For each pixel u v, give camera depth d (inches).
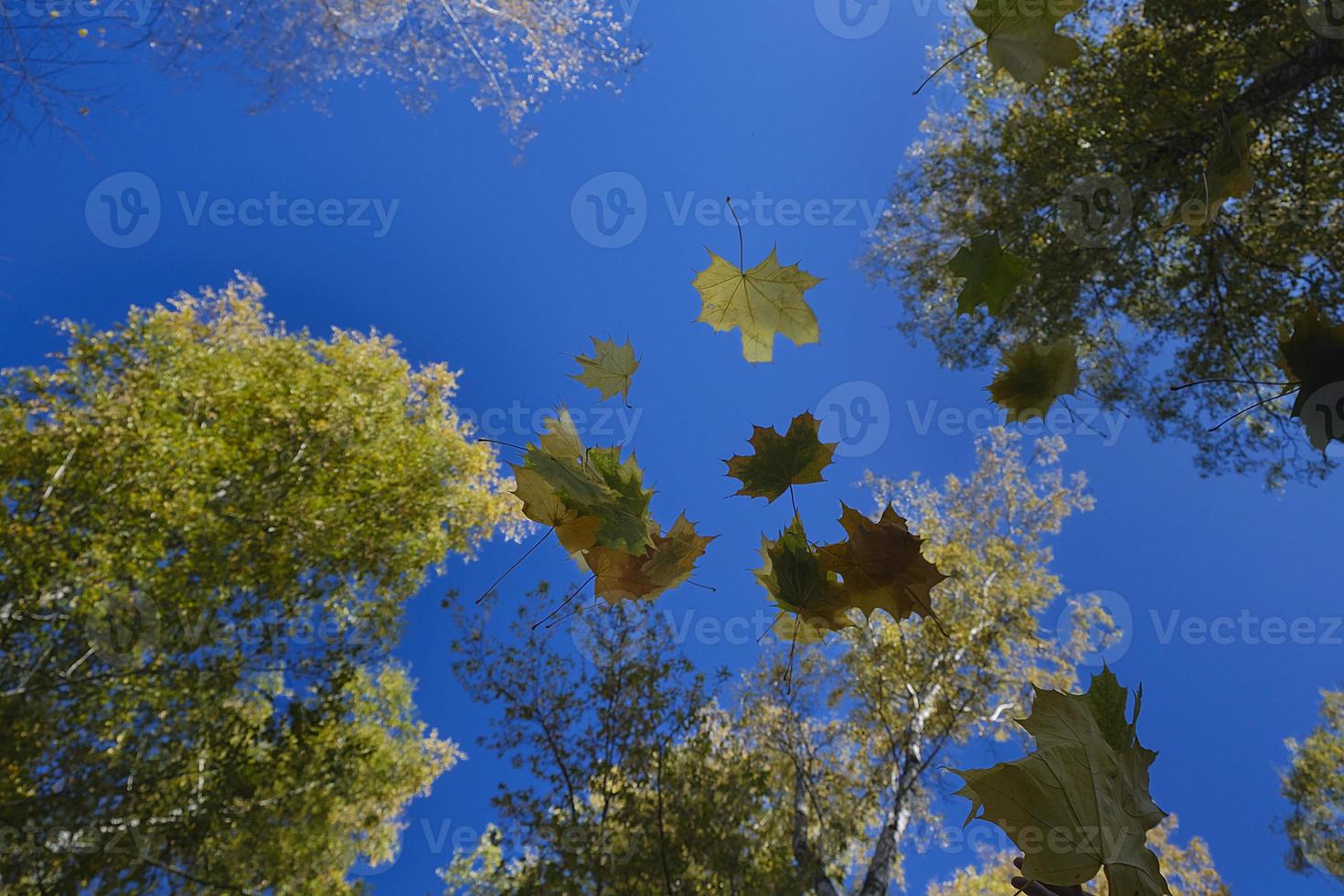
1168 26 239.9
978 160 306.0
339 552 374.6
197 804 284.4
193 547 327.3
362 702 386.9
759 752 357.7
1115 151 241.0
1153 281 275.9
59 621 296.0
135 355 374.3
